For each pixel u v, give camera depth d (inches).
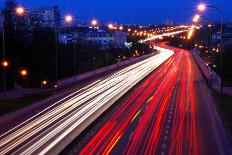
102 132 1632.6
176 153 1298.0
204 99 2605.8
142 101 2529.5
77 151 1321.4
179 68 5241.1
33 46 3934.5
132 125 1770.4
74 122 1825.8
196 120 1888.5
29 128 1743.4
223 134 1584.6
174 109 2219.5
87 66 4985.2
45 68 3846.0
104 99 2588.6
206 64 5310.0
